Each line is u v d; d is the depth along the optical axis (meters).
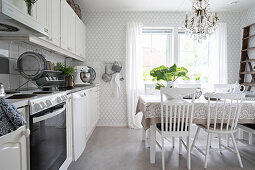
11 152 0.94
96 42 3.96
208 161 2.26
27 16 1.25
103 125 4.00
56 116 1.55
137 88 3.87
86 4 3.62
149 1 3.49
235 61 4.05
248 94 3.22
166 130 2.05
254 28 3.62
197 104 2.11
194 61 4.14
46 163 1.35
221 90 3.37
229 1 3.50
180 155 2.44
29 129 1.12
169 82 2.44
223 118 2.03
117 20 3.95
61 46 2.40
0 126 0.78
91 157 2.36
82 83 3.24
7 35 1.65
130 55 3.87
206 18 2.57
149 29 4.10
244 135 3.24
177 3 3.58
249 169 2.06
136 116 3.85
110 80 3.98
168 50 4.12
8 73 1.83
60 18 2.37
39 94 1.47
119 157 2.36
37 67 1.80
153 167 2.10
